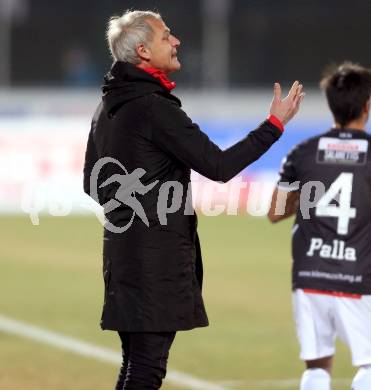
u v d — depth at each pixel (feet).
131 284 47.21
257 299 108.17
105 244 48.62
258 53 231.91
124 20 48.19
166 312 46.93
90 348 84.84
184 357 80.84
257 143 46.60
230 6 231.71
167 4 230.07
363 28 233.35
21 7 222.48
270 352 83.10
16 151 180.24
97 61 230.68
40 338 89.04
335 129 55.83
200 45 227.40
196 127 46.78
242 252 142.41
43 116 181.68
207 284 117.60
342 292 53.78
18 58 229.45
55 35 229.86
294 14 232.53
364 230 54.03
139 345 47.47
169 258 47.11
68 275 123.65
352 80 55.77
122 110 47.52
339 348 84.43
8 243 150.30
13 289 114.32
